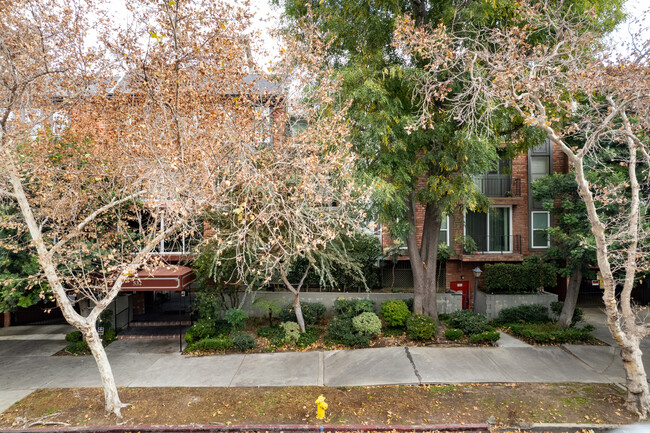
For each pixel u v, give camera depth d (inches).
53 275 297.9
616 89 289.7
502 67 294.4
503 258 640.4
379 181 386.3
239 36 349.1
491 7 380.5
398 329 518.6
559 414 301.3
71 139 368.8
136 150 355.9
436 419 297.4
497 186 670.5
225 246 374.0
